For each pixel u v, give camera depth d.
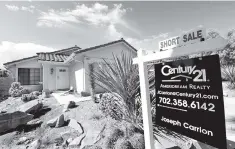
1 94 10.66
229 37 10.41
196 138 1.46
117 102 3.20
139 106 2.91
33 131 4.14
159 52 1.82
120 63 3.04
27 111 5.28
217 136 1.28
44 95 8.59
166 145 2.43
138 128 2.80
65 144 3.06
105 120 3.86
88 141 2.91
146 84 2.05
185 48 1.52
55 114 5.28
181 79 1.65
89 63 8.75
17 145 3.38
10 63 10.78
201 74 1.44
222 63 11.05
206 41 1.33
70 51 15.00
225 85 10.81
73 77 11.11
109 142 2.67
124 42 10.64
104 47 9.61
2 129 4.18
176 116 1.70
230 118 4.69
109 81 3.07
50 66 11.39
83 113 4.82
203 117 1.41
